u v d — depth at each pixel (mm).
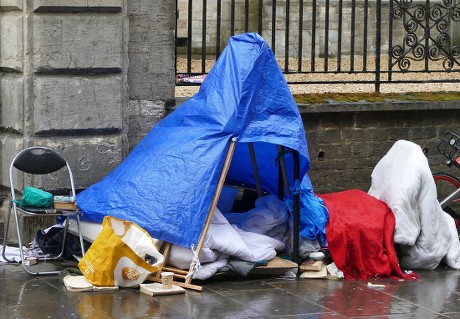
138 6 12156
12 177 11133
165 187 10266
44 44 11422
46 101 11492
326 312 9289
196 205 10125
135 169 10586
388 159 11617
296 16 21156
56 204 10375
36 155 10703
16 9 11492
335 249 10633
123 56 11906
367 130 13383
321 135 13133
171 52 12438
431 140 13797
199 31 20109
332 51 21297
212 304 9414
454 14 14203
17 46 11453
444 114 13836
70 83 11602
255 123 10469
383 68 18719
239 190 12328
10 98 11688
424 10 14062
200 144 10406
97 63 11703
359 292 10094
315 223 10680
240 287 10125
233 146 10352
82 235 10617
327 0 13492
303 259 10781
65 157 11656
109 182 10742
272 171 11367
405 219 10961
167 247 10070
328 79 17000
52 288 9836
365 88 15203
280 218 10852
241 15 20609
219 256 10289
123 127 12016
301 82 13484
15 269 10570
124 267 9781
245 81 10492
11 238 11812
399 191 11031
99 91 11758
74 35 11555
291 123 10547
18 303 9281
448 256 11266
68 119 11625
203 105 10719
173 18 12398
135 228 9938
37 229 11617
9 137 11844
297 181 10609
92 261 9797
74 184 11586
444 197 13211
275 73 10648
